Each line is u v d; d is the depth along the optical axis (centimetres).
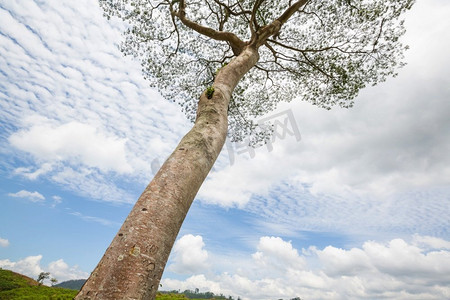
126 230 194
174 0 811
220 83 423
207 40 1029
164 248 197
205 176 273
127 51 960
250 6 918
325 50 907
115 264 173
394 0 729
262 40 627
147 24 925
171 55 1002
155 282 181
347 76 891
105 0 858
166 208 212
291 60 958
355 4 800
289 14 699
